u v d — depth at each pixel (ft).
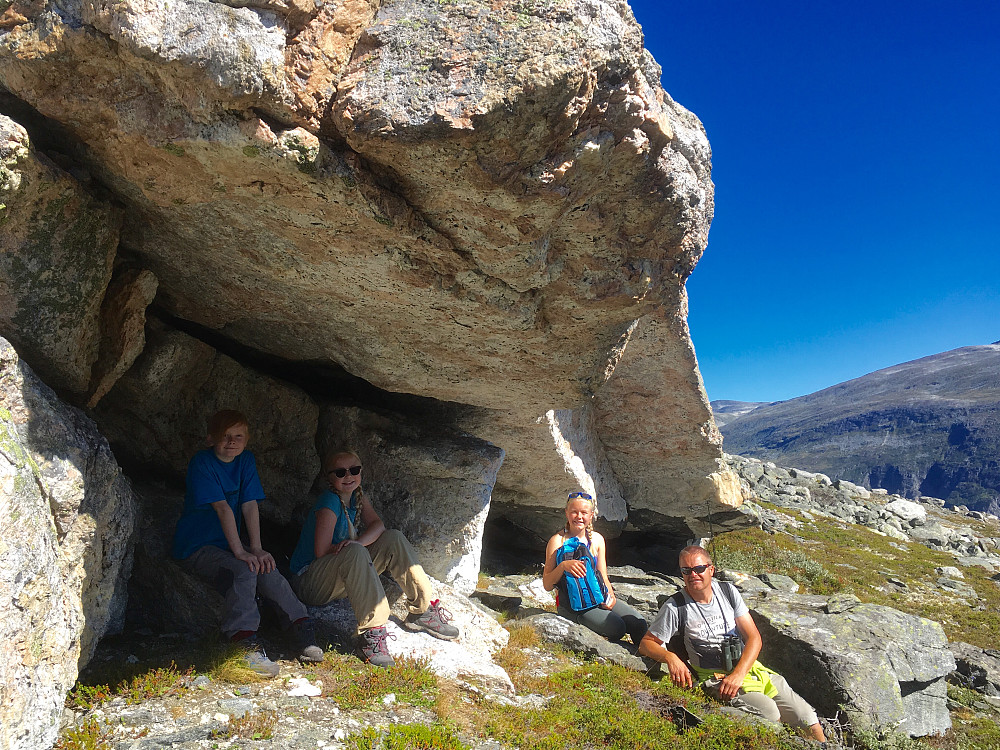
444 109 9.07
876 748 14.93
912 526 75.15
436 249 11.93
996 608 41.98
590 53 9.09
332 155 9.87
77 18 9.13
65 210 10.87
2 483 8.66
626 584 29.58
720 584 16.39
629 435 31.91
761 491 76.89
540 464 27.81
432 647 14.25
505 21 9.07
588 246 12.49
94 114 9.88
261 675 11.63
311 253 12.53
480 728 11.61
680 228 12.74
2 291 10.80
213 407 17.61
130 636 13.00
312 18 9.26
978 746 18.39
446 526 20.74
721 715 13.47
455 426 23.71
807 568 44.65
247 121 9.36
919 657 18.78
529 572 32.24
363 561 13.39
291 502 19.20
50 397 10.84
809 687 17.63
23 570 8.72
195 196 10.95
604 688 14.57
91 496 10.84
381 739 10.35
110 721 9.65
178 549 13.24
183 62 8.80
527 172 9.96
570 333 15.15
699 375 28.14
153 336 15.70
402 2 9.56
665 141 10.89
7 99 10.26
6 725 8.22
